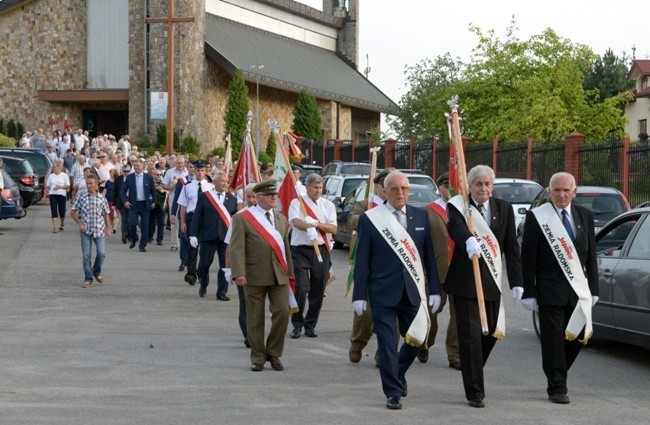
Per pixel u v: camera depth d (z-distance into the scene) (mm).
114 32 61250
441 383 9789
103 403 8719
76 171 29922
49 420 8062
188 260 17469
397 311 8906
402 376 9094
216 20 66000
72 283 17609
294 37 78375
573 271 8930
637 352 11688
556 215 9031
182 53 56938
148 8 57906
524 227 9148
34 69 62000
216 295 15914
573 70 45562
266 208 10477
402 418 8234
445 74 61156
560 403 8875
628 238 11211
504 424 8078
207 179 19453
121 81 61281
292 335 12508
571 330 8922
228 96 63312
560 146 29078
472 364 8695
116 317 13867
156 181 25328
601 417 8359
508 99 45500
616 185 25734
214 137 62000
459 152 9102
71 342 11844
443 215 10688
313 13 80500
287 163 13805
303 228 12305
